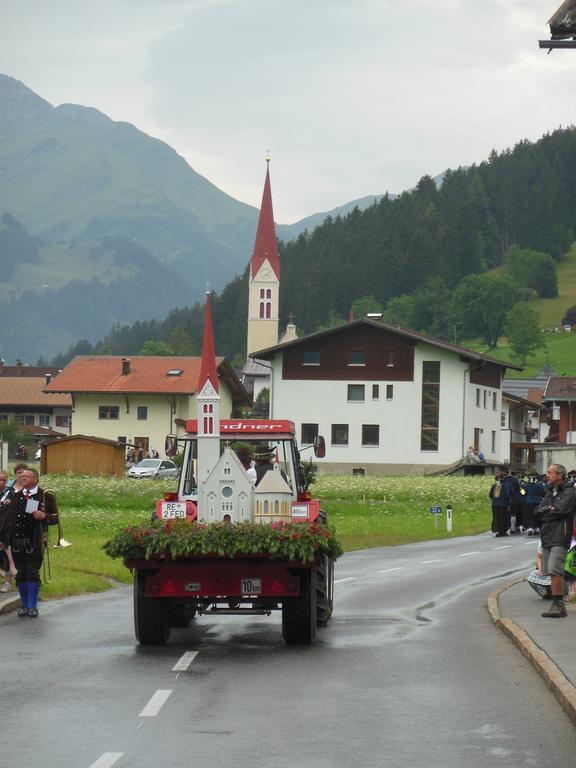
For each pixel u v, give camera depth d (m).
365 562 31.91
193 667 14.34
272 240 195.75
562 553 17.95
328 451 100.25
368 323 98.88
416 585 25.38
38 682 13.23
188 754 9.80
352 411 99.94
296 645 16.38
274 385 101.19
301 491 18.84
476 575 27.80
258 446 18.55
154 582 16.22
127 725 10.93
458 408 98.38
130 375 114.19
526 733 10.52
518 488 44.16
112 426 113.69
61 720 11.15
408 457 99.19
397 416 99.19
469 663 14.44
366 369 99.75
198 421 18.17
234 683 13.18
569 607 19.27
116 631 17.98
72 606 21.66
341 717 11.27
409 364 99.25
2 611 20.38
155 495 56.00
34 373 178.88
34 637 17.23
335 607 21.22
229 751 9.90
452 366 98.62
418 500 60.12
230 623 19.70
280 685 13.03
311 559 15.89
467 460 96.00
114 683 13.18
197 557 16.03
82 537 35.78
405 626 18.34
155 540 15.95
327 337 100.19
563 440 108.25
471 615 19.64
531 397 163.25
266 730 10.70
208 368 18.36
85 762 9.51
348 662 14.71
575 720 10.91
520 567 30.03
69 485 60.41
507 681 13.14
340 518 50.47
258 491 16.81
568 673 12.80
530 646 14.88
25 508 19.75
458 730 10.66
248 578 16.23
